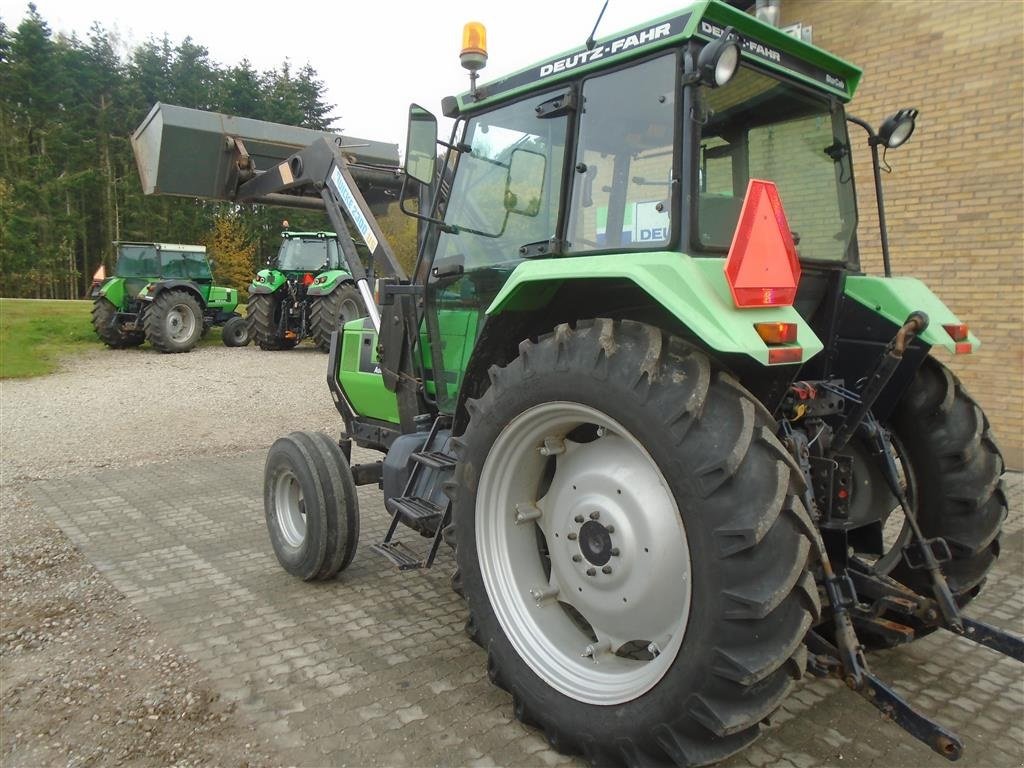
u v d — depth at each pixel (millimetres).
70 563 4457
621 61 2781
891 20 6957
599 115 2883
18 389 11000
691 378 2242
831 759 2584
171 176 5273
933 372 3234
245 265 33969
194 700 2916
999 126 6352
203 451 7594
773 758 2584
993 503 3107
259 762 2535
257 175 5422
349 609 3814
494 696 2973
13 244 35125
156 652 3326
